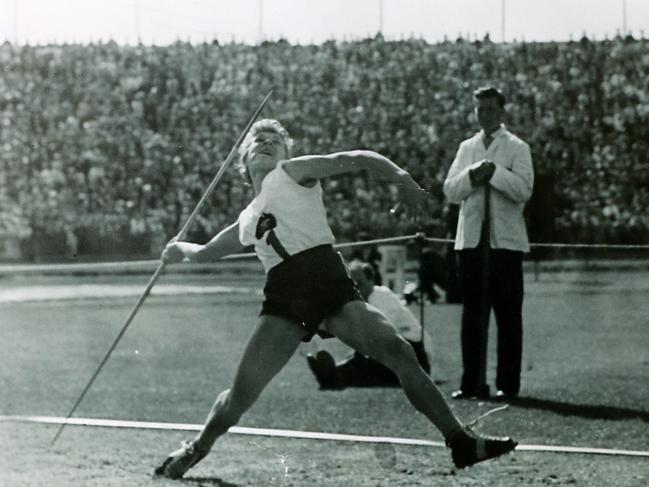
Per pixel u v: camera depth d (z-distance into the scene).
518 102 36.09
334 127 36.38
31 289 27.45
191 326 17.55
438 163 34.38
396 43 38.75
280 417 7.63
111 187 35.28
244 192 34.69
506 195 8.74
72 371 11.49
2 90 38.25
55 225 33.50
